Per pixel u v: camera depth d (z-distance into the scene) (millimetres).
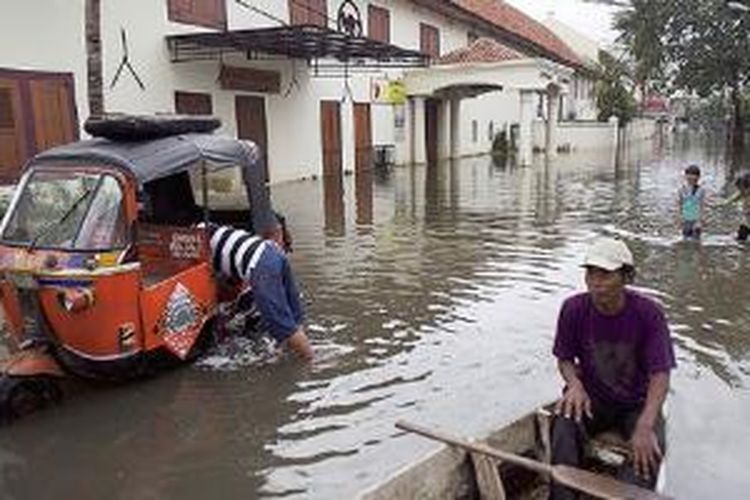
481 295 10719
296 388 7609
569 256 13312
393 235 15508
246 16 22484
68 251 7473
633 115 55531
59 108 16812
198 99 21016
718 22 42531
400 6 31312
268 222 9570
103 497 5809
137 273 7539
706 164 35438
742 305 10273
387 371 7973
